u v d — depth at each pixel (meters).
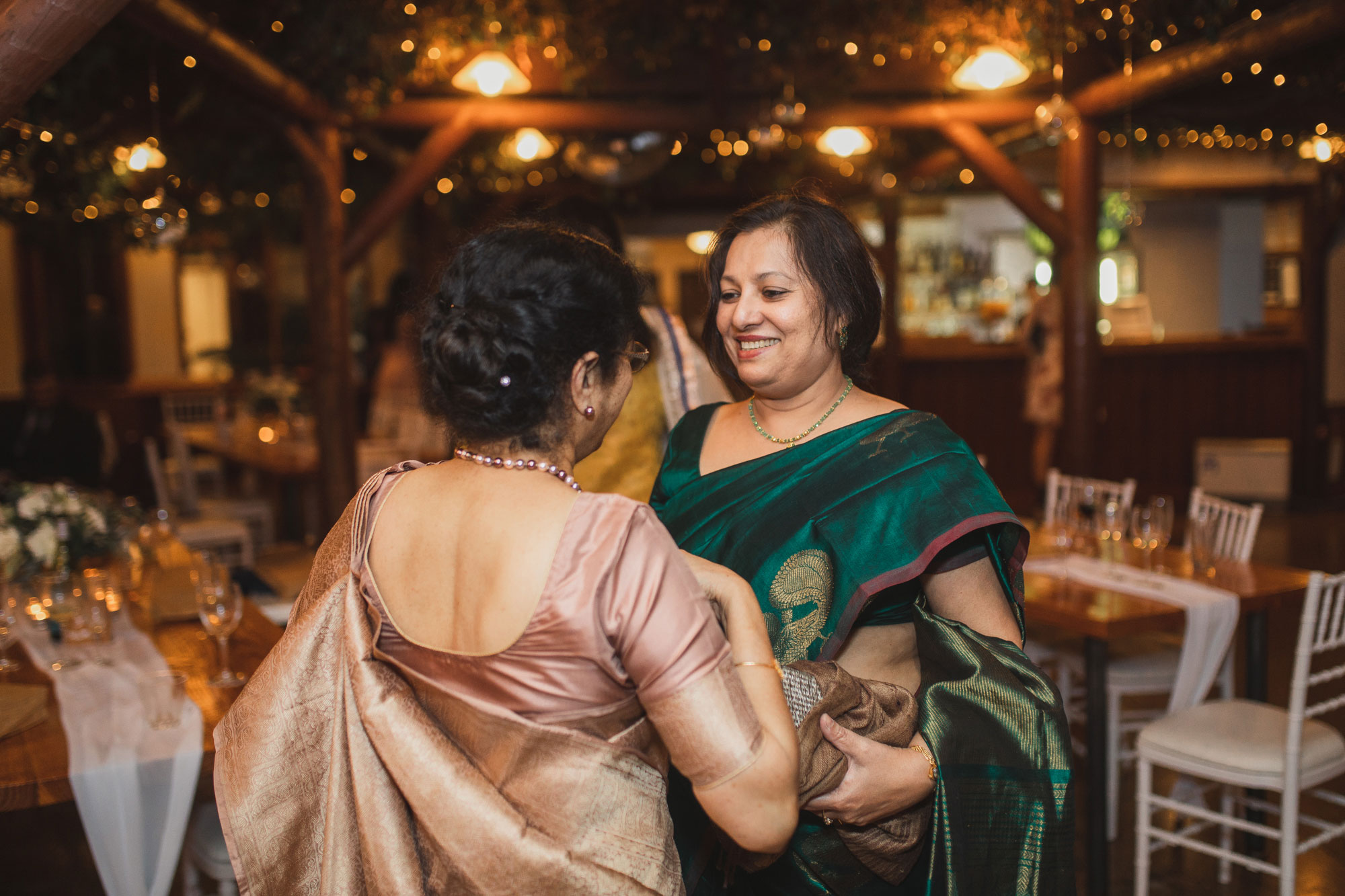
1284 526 7.52
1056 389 7.68
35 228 5.78
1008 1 4.62
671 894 1.02
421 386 1.08
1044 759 1.31
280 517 6.59
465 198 7.25
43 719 2.04
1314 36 3.67
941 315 10.57
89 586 2.51
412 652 1.03
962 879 1.29
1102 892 2.78
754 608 1.09
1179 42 4.43
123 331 10.41
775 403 1.51
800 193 1.47
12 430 6.79
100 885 2.85
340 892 1.09
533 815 0.98
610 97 5.47
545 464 1.03
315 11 4.12
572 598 0.95
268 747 1.11
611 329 1.06
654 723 0.96
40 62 1.87
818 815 1.31
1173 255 10.12
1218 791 3.45
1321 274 8.30
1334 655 4.62
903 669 1.44
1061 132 4.84
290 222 7.15
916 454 1.39
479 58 4.78
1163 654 3.27
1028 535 1.36
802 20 4.90
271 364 10.54
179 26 3.31
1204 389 8.48
